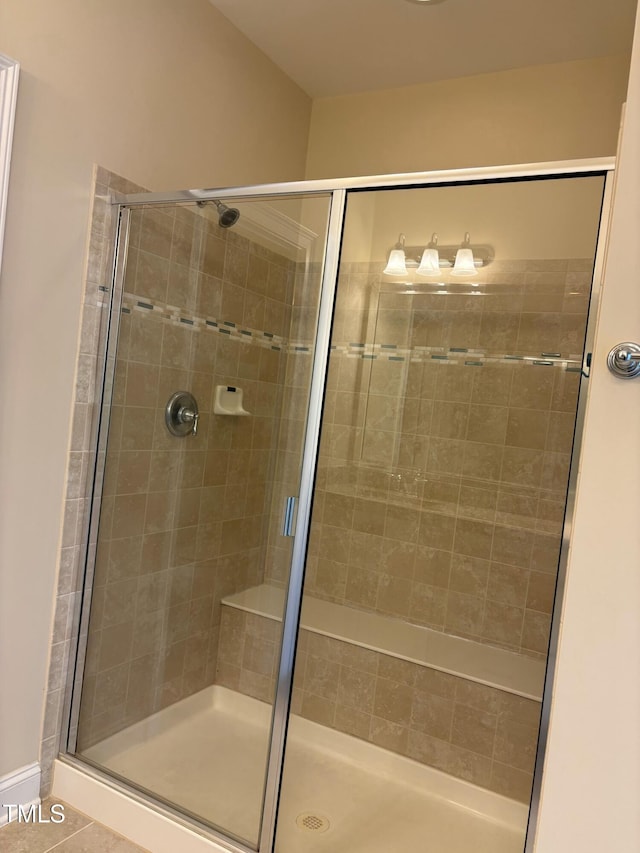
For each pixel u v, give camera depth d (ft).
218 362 6.73
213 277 6.62
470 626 8.45
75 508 6.68
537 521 8.08
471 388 8.39
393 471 8.86
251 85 8.78
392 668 7.88
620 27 7.59
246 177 8.87
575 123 8.38
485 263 8.00
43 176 6.00
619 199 2.77
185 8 7.52
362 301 8.73
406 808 7.22
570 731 2.80
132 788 6.45
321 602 9.29
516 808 7.09
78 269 6.47
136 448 7.00
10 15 5.54
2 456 5.91
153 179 7.30
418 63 8.82
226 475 6.73
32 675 6.44
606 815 2.75
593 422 2.78
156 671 6.89
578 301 7.64
